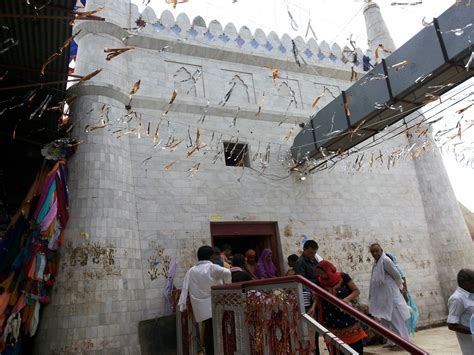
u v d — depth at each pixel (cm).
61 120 903
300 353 389
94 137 942
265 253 964
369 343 866
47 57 761
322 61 1405
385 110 903
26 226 852
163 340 820
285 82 1320
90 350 765
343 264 1170
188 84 1166
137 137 1034
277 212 1138
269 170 1180
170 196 1016
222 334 532
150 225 966
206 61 1220
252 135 1198
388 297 746
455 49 726
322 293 379
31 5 631
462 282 440
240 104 1209
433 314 1225
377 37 1546
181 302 605
